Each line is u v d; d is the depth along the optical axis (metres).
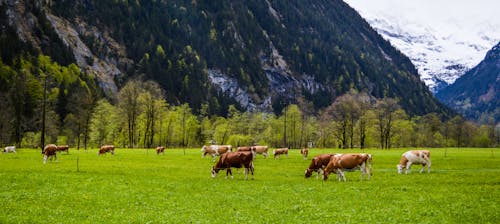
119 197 26.62
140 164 51.44
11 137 117.62
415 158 41.59
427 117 167.38
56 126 120.25
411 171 44.16
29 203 24.58
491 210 22.27
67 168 44.25
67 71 198.75
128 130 116.06
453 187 30.33
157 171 43.00
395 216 21.16
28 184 31.20
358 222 20.11
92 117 112.56
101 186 30.92
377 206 23.72
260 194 27.92
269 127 134.50
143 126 113.06
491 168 47.72
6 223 20.12
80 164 49.53
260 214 22.06
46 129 114.88
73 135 120.56
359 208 23.22
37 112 123.38
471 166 50.16
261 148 70.25
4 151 73.94
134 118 108.69
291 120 131.62
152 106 109.00
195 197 26.80
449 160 59.88
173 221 20.52
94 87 197.25
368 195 27.11
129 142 113.69
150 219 20.97
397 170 45.41
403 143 143.62
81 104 115.62
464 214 21.45
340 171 35.28
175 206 24.08
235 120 140.00
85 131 109.75
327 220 20.59
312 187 30.78
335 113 122.31
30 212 22.33
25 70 159.62
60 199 25.77
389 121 121.94
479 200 25.08
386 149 111.56
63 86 160.50
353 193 27.84
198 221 20.45
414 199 25.53
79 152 77.62
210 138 144.00
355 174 41.34
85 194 27.47
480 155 75.12
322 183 33.41
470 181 34.06
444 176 38.12
